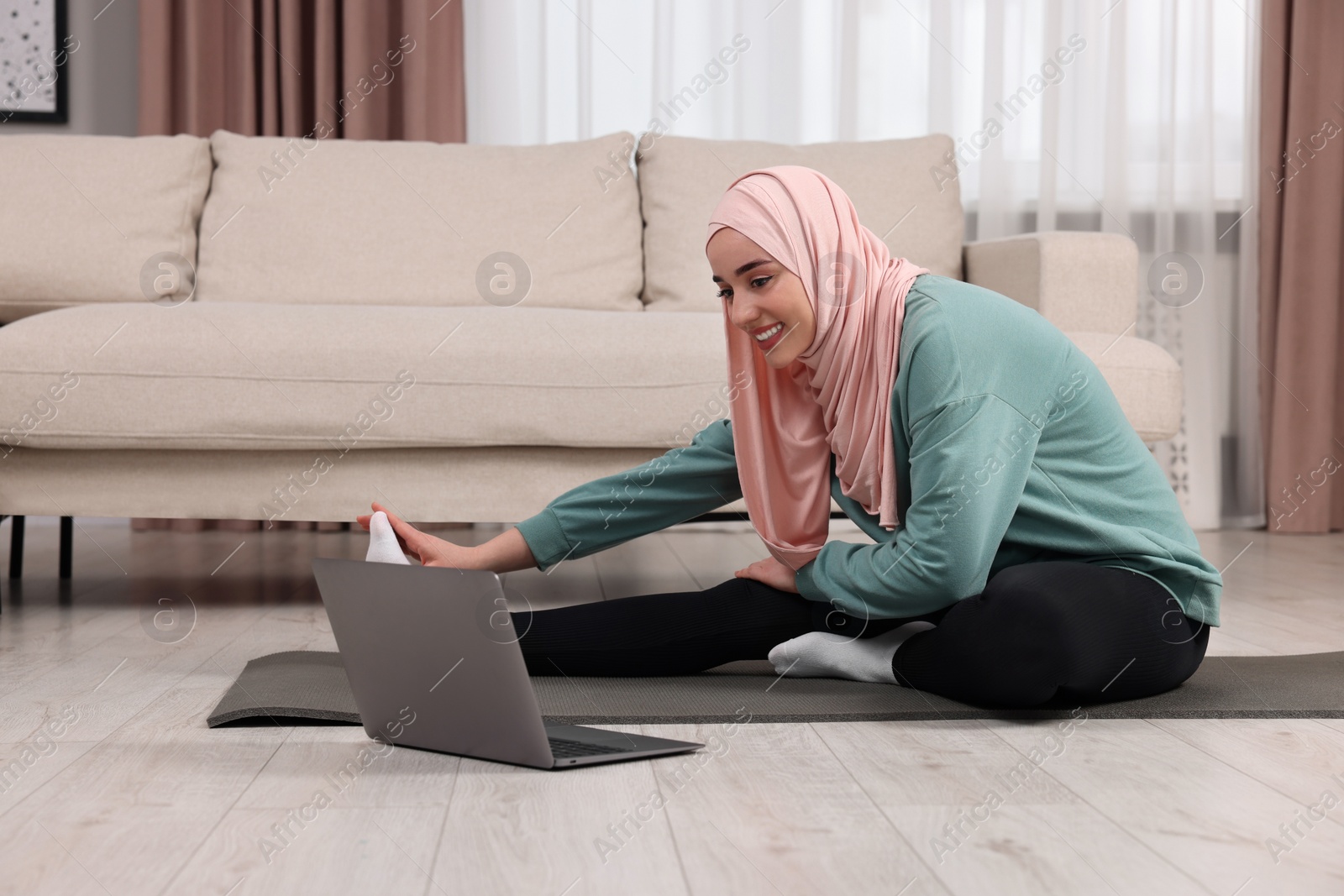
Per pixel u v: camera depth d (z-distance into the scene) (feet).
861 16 11.37
